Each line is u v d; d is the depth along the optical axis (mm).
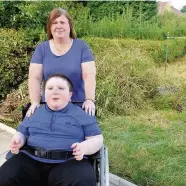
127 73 5668
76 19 8742
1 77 5785
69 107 2660
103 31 8938
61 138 2551
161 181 3514
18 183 2451
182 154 4016
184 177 3566
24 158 2527
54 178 2414
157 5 11094
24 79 5934
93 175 2391
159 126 4789
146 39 9336
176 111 5500
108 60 5836
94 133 2592
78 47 2988
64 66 2953
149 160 3857
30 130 2623
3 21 6770
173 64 8500
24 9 6816
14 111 5371
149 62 6410
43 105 2773
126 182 3459
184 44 9422
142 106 5551
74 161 2469
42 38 6184
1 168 2480
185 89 5969
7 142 4469
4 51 5773
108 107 5340
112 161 3867
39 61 3027
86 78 2963
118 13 9930
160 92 5840
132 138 4406
